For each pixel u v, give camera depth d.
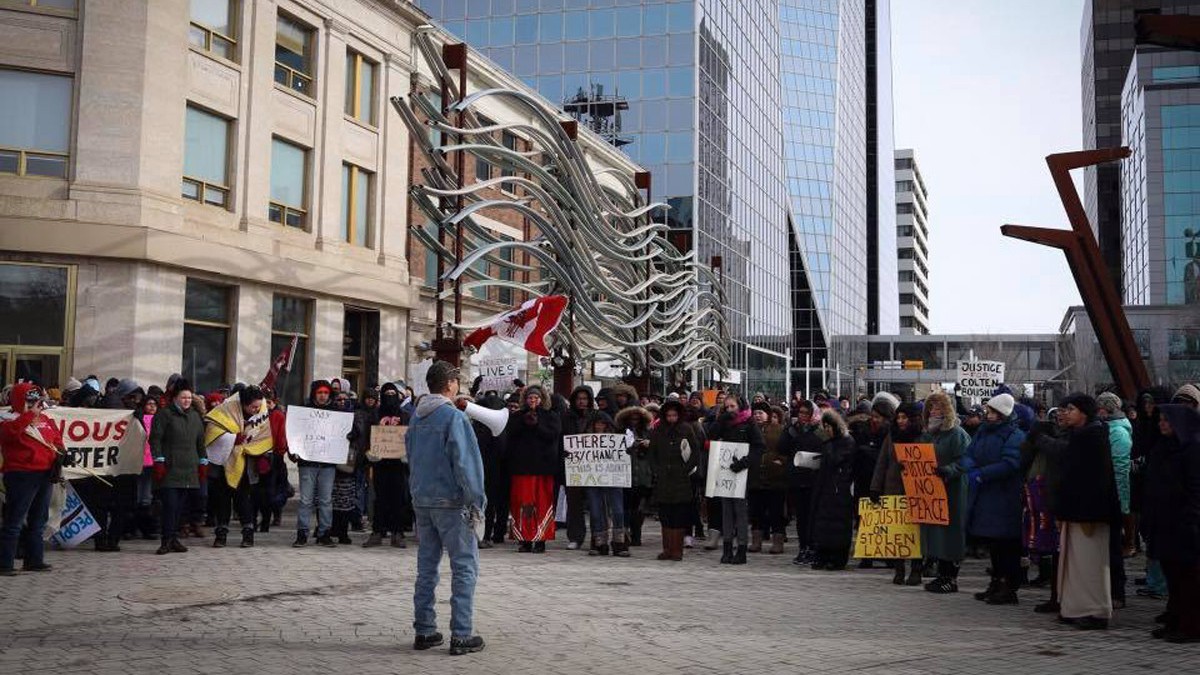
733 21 63.19
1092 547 9.05
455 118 19.67
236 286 23.77
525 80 58.59
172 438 12.97
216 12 23.81
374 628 8.45
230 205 24.02
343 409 14.42
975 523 10.38
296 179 26.34
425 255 31.52
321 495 14.04
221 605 9.36
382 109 29.12
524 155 19.73
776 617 9.36
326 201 26.91
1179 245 86.56
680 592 10.73
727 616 9.34
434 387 7.78
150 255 21.03
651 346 28.64
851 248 110.94
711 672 7.12
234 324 23.73
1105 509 8.96
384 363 29.09
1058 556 9.97
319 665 7.12
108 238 20.62
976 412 14.55
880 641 8.32
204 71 23.12
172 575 11.07
